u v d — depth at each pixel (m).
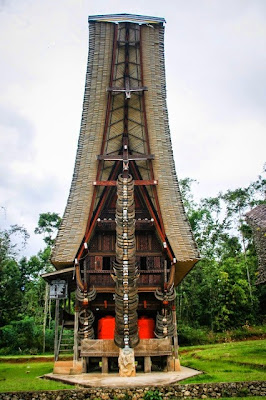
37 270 41.41
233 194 45.22
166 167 17.61
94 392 10.18
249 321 31.69
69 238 16.52
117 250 14.25
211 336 29.34
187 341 28.78
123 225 14.37
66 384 11.81
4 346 30.83
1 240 26.16
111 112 17.81
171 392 10.22
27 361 24.16
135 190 18.52
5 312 28.00
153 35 18.44
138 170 18.58
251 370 13.09
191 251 16.70
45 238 43.94
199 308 33.81
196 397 10.08
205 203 45.97
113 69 17.84
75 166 17.52
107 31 18.16
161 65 18.47
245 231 42.06
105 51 18.06
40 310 37.66
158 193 17.14
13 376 15.16
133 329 13.73
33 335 31.92
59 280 16.92
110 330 16.16
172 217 17.05
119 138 18.17
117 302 13.90
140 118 17.98
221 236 43.72
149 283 16.28
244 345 21.86
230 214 44.59
